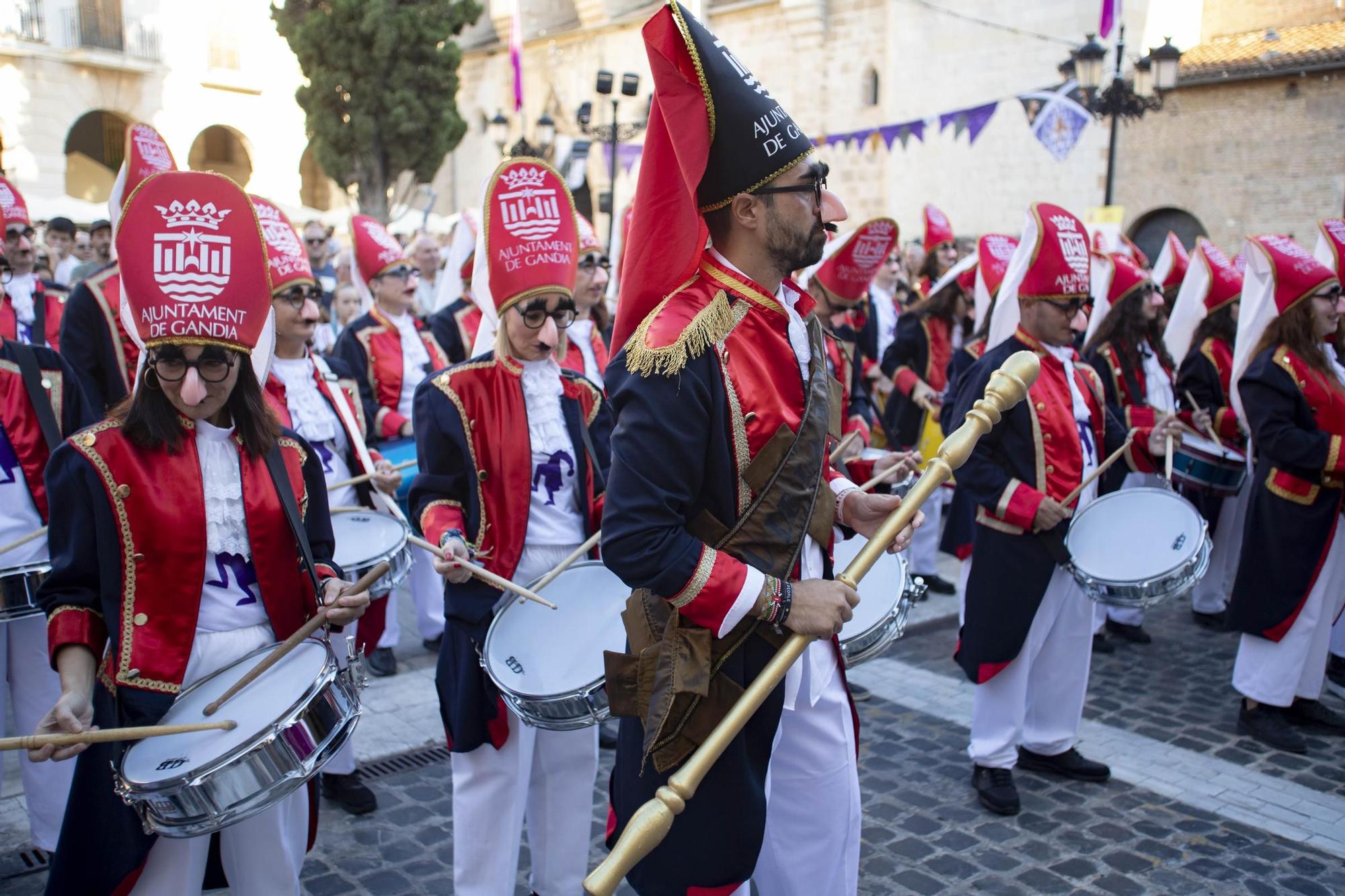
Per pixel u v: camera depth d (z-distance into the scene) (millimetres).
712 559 2301
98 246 9703
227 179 2863
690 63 2379
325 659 2764
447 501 3645
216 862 2949
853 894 2797
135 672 2744
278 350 5168
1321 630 5406
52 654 2707
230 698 2707
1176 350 7105
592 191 27047
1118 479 6520
